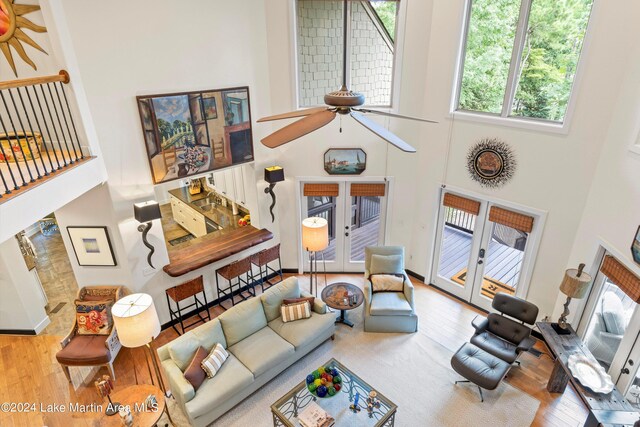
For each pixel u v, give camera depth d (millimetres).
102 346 4758
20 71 4129
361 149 6215
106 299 5285
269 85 5836
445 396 4621
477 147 5484
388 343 5484
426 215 6488
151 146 4910
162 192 8836
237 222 6832
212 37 5043
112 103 4492
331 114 2693
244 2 5191
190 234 7645
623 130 4020
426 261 6770
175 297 5445
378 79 6012
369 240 7344
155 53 4648
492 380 4328
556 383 4602
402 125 6102
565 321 4719
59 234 8711
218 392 4184
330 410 4086
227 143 5625
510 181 5289
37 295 5656
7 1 3781
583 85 4363
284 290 5441
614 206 4121
